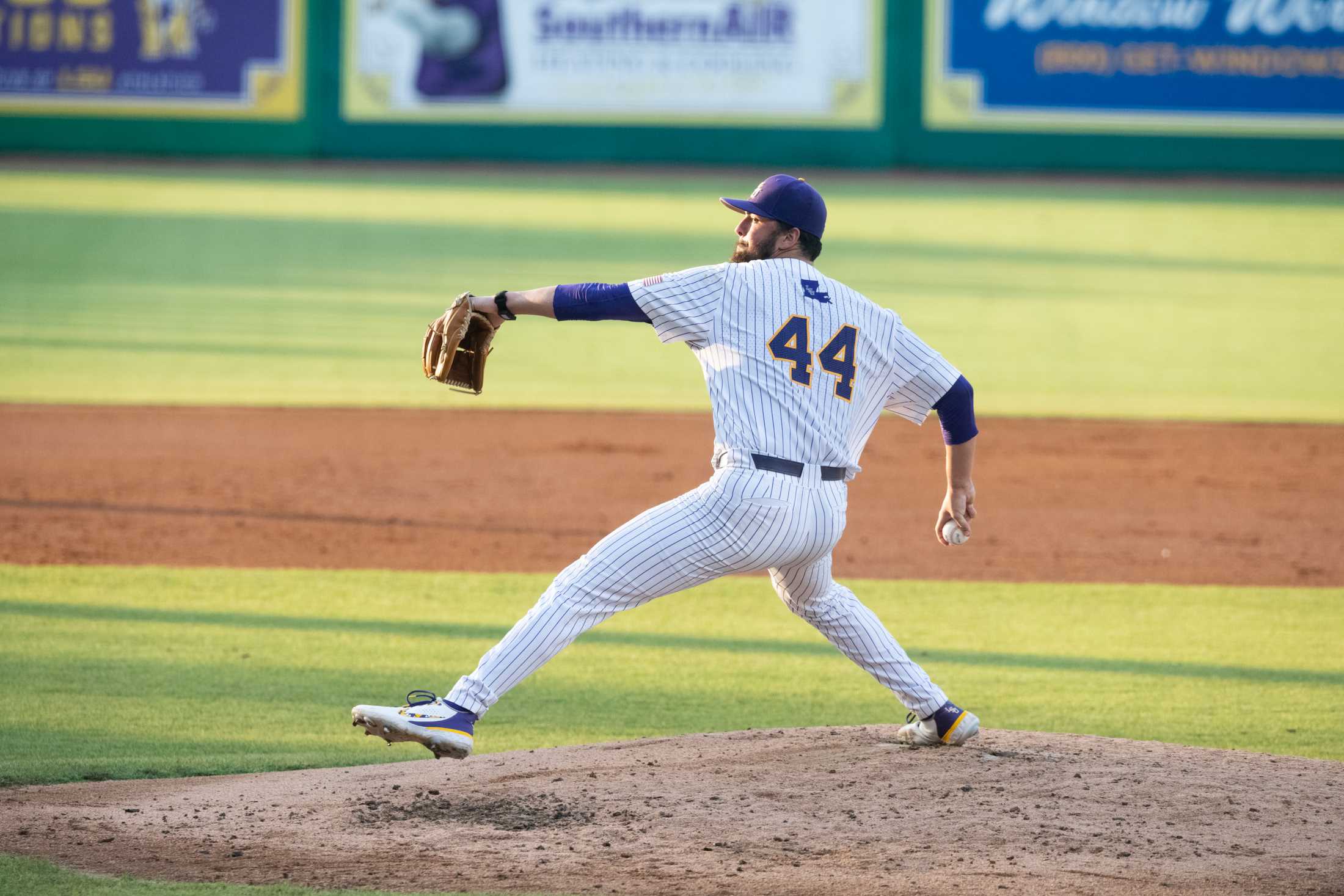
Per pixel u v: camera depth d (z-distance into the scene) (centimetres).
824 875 1312
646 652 2312
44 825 1445
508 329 6003
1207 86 9931
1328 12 9806
